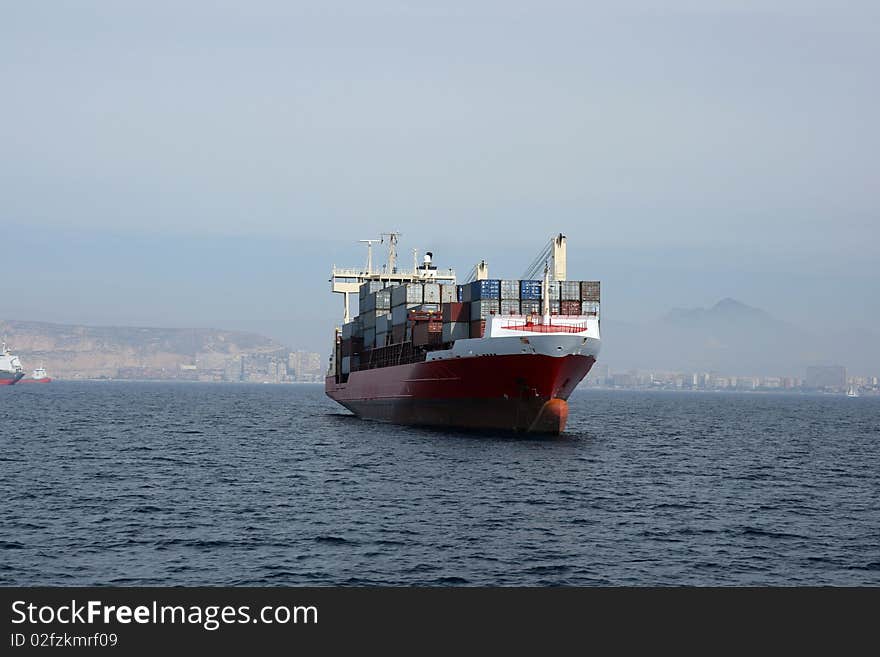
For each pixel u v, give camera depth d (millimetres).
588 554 51094
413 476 80250
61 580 45344
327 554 50188
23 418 169125
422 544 52625
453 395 113688
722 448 123312
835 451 122188
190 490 72438
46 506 64312
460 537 54594
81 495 69562
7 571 46562
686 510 66000
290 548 51531
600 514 63312
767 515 64625
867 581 46688
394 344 132125
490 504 66125
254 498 68375
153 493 70812
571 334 100562
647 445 123000
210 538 53906
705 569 48500
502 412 108938
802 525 60812
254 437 126438
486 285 109562
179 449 107375
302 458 96125
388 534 55156
